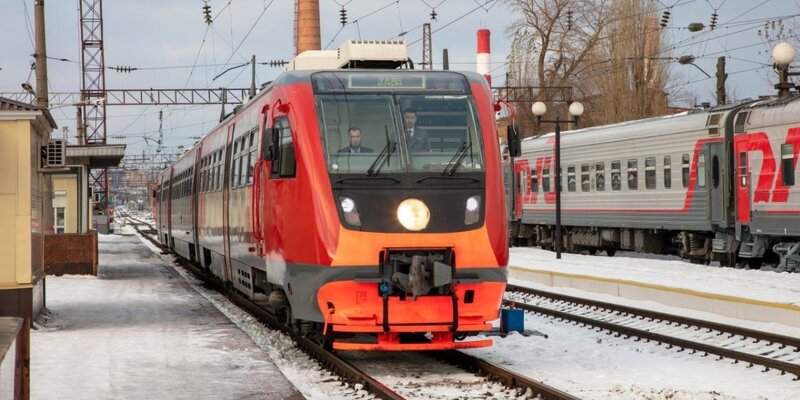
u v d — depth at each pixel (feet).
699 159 110.22
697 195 110.73
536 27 242.58
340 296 47.44
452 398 41.11
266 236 55.16
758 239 101.96
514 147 54.39
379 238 47.44
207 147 90.79
